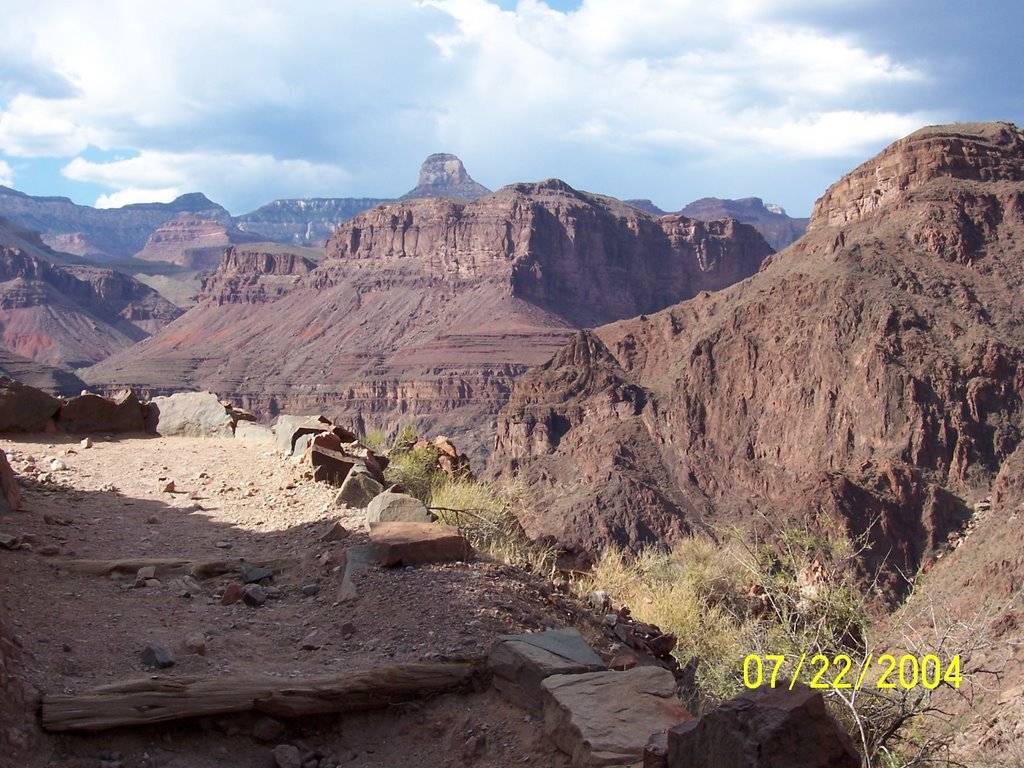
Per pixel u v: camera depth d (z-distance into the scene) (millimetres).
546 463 152250
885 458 111875
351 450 16422
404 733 7891
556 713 7352
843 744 5766
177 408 19250
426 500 15250
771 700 5887
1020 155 156000
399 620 9141
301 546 11531
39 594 9602
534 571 12938
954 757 9258
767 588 11992
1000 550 48719
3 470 12336
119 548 11344
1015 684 12852
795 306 140375
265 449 17094
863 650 10531
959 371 119500
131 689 7547
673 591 14016
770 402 135375
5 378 17828
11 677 7469
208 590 10242
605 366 167875
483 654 8461
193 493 14008
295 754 7453
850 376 126250
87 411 18531
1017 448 106250
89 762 7105
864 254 142500
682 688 10000
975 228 142875
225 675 8055
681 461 138375
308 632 9188
